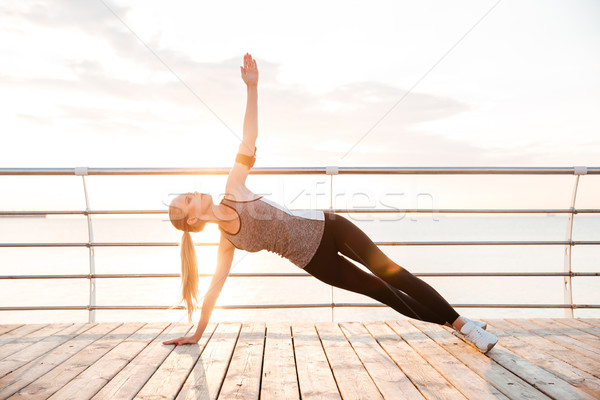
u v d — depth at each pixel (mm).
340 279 2234
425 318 2330
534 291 14500
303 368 2068
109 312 11383
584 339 2514
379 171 2998
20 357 2230
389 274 2170
